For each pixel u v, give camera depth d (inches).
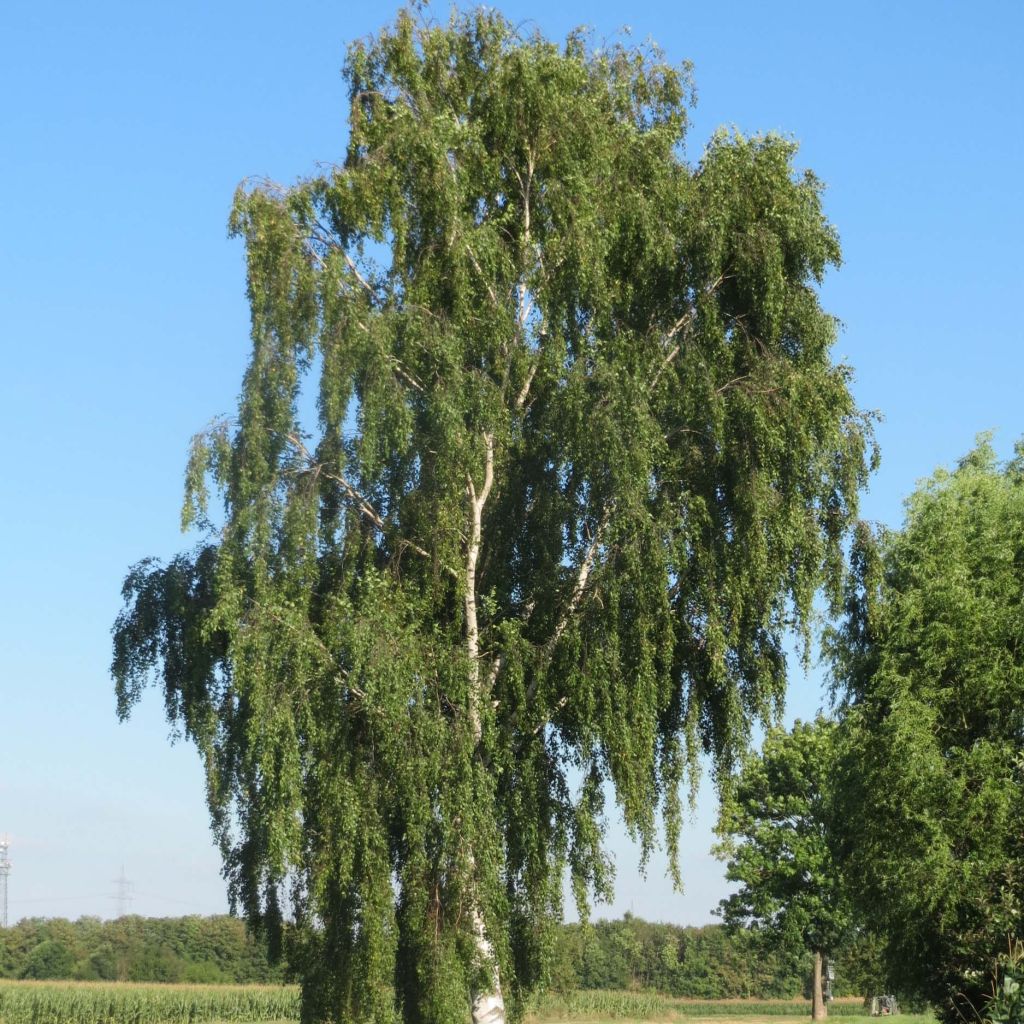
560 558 937.5
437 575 893.2
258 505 859.4
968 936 1152.2
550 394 921.5
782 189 972.6
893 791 1146.7
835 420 955.3
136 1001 2751.0
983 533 1232.8
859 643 1254.9
